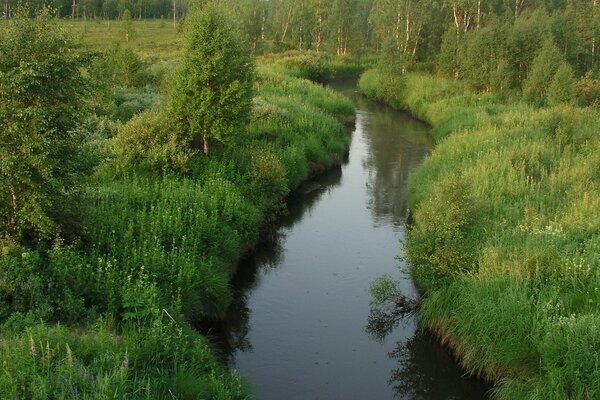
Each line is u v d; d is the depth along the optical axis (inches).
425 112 1638.8
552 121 1022.4
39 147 432.5
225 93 799.1
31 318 373.4
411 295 609.3
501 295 464.4
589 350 379.6
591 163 768.9
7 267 418.0
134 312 430.3
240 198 732.0
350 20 3112.7
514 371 427.2
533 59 1675.7
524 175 773.3
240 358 498.3
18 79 421.4
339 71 2684.5
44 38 453.1
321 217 858.8
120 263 495.5
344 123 1530.5
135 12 4237.2
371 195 968.3
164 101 949.8
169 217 589.6
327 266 685.3
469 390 456.8
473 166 831.7
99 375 306.7
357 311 585.9
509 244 543.5
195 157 810.8
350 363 499.5
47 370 305.4
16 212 449.4
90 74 769.6
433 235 548.7
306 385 465.4
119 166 737.6
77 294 436.5
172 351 398.0
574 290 456.8
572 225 571.8
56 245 453.4
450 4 2153.1
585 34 1861.5
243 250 682.2
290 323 559.8
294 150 983.0
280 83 1658.5
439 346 508.1
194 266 528.1
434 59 2322.8
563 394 367.6
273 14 3740.2
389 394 459.8
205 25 808.9
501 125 1137.4
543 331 418.6
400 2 2330.2
